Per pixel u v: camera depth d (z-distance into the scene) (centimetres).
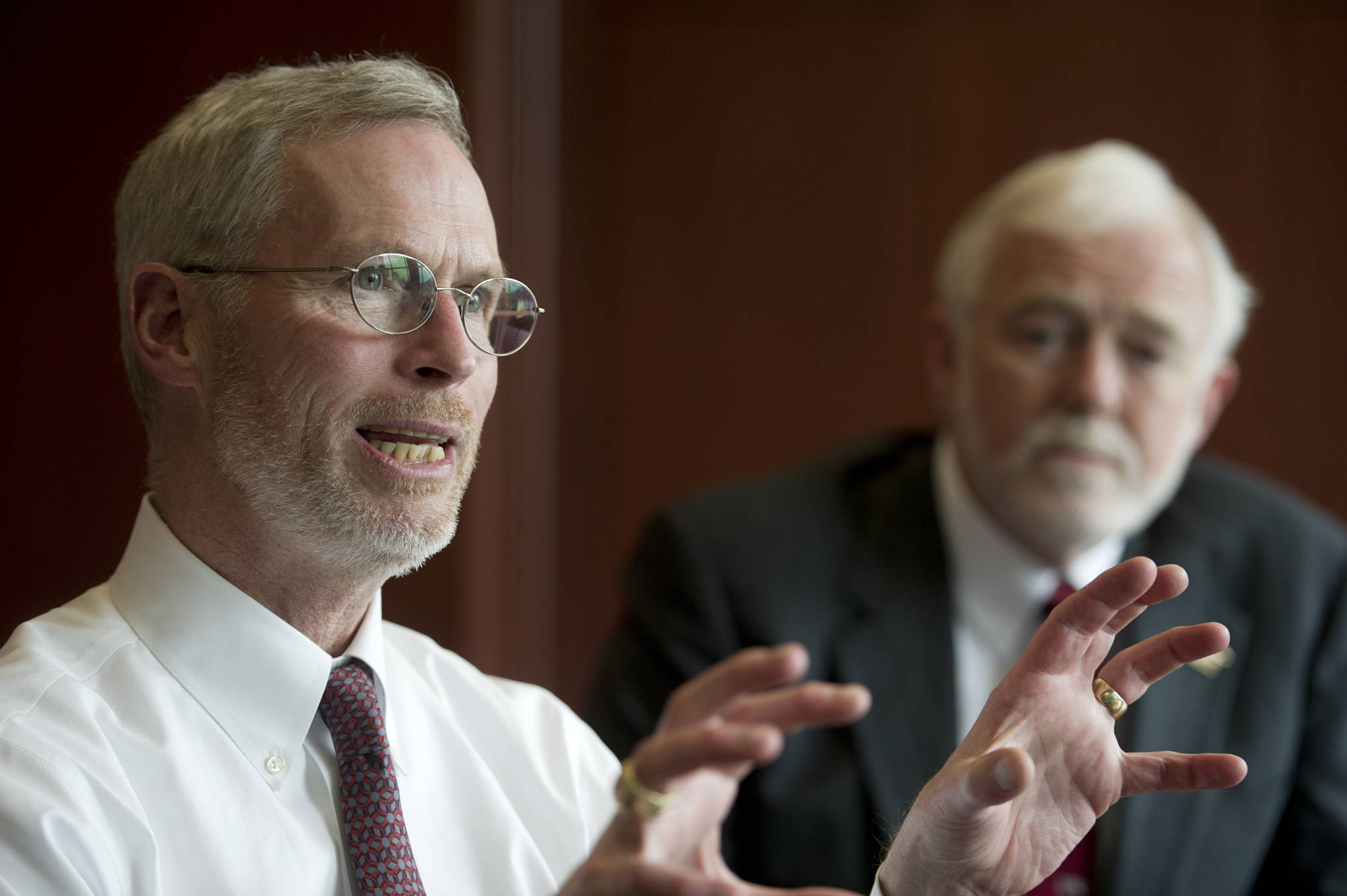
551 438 386
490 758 153
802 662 97
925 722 236
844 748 234
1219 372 271
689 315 395
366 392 133
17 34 306
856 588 249
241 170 137
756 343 393
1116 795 122
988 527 250
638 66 392
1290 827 242
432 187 139
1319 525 267
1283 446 383
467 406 139
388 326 134
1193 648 122
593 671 389
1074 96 386
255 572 136
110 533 301
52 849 110
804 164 392
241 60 315
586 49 388
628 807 93
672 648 247
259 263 136
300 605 138
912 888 121
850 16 390
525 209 372
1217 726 240
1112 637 124
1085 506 240
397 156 139
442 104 144
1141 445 243
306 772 132
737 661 98
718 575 251
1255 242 382
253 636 133
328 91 139
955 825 114
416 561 137
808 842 226
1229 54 381
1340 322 380
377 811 131
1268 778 236
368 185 136
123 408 302
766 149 393
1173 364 244
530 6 368
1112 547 257
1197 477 275
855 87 391
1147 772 122
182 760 126
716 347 394
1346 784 241
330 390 133
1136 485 244
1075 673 123
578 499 390
